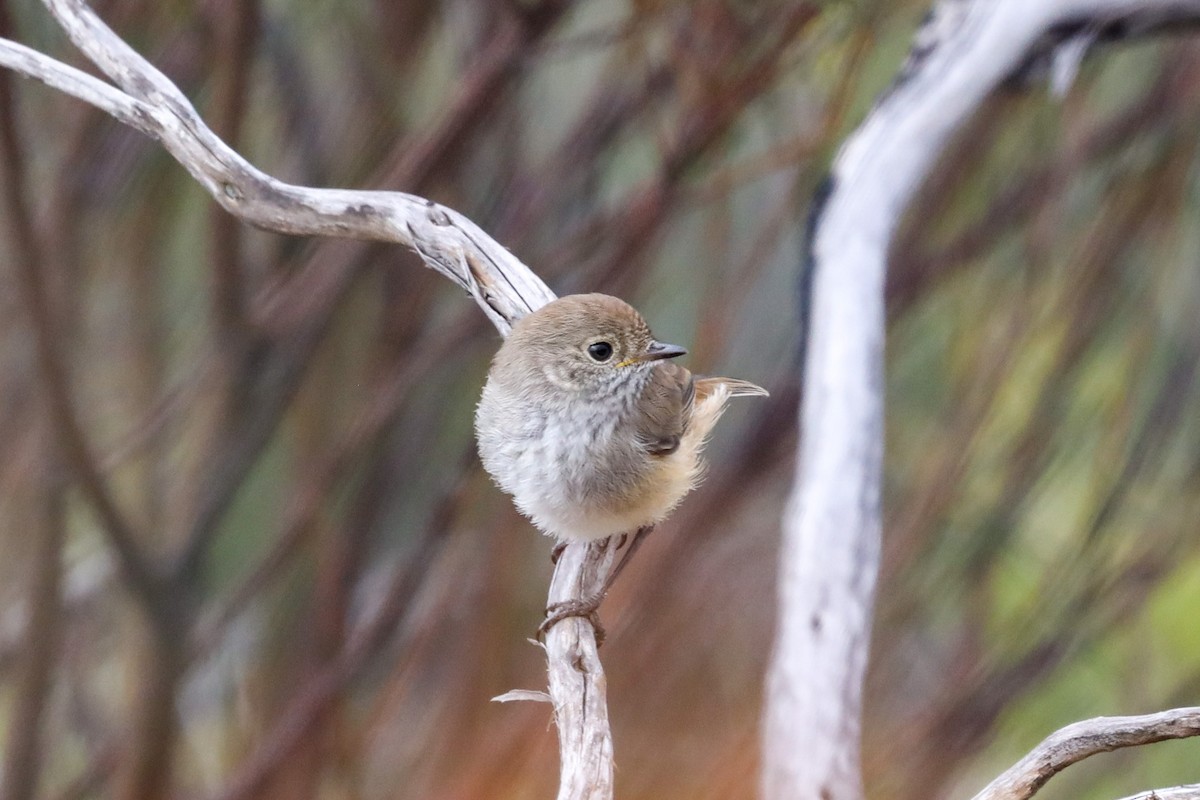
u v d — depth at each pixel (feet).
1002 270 37.60
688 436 24.35
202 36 33.91
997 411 36.11
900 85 24.63
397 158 33.60
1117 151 35.68
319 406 37.01
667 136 34.60
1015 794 16.15
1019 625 37.65
